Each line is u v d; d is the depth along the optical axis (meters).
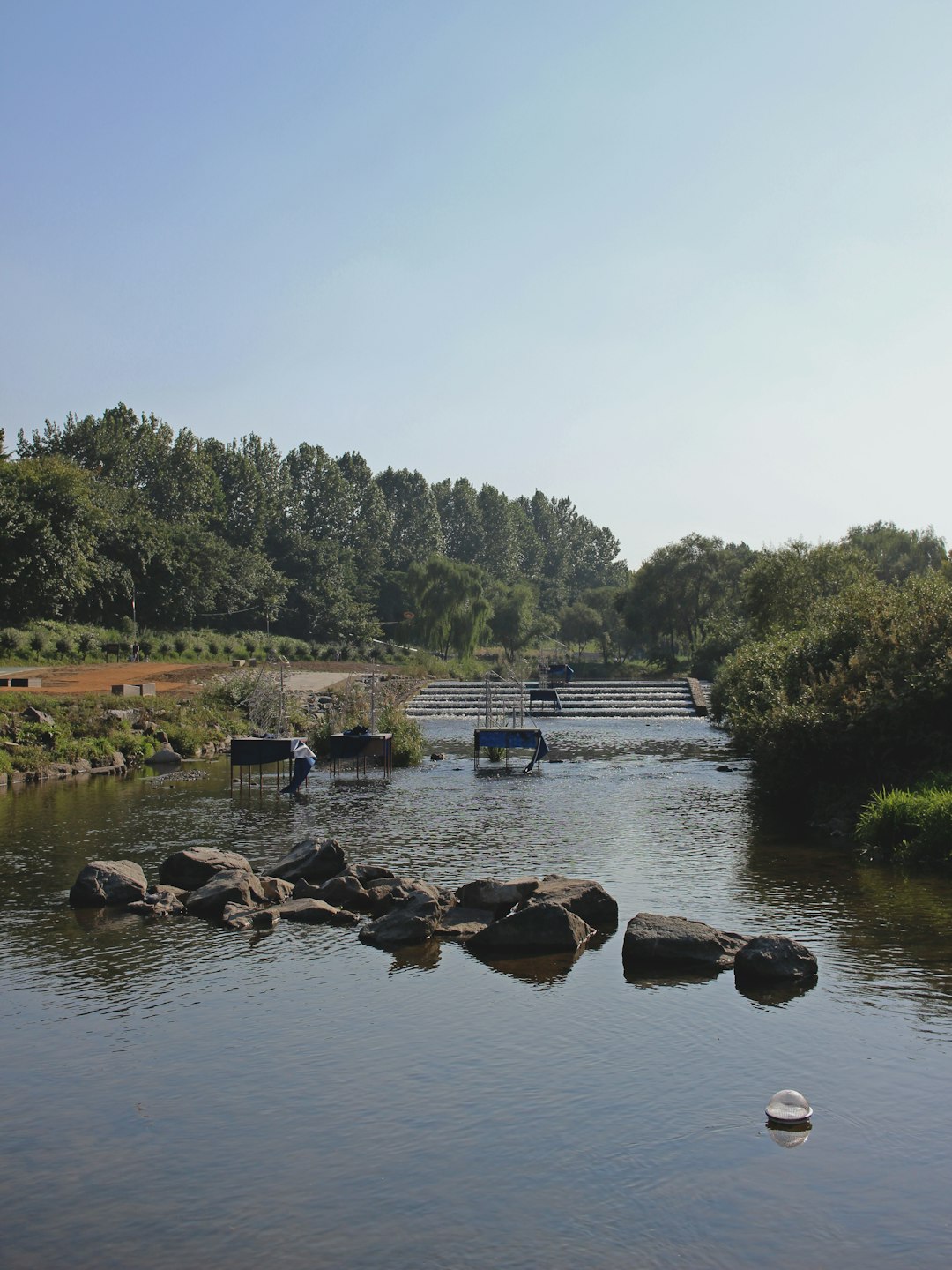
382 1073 8.43
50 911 13.77
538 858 16.95
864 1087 8.02
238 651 90.44
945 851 16.22
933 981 10.44
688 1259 5.91
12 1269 5.88
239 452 145.38
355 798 24.94
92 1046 9.07
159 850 17.98
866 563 61.56
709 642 80.00
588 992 10.35
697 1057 8.68
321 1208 6.50
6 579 72.50
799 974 10.59
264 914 13.12
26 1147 7.32
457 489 180.38
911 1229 6.18
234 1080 8.35
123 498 107.31
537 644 130.38
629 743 41.84
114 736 34.62
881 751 21.16
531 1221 6.31
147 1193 6.70
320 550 133.00
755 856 16.97
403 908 12.78
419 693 64.19
